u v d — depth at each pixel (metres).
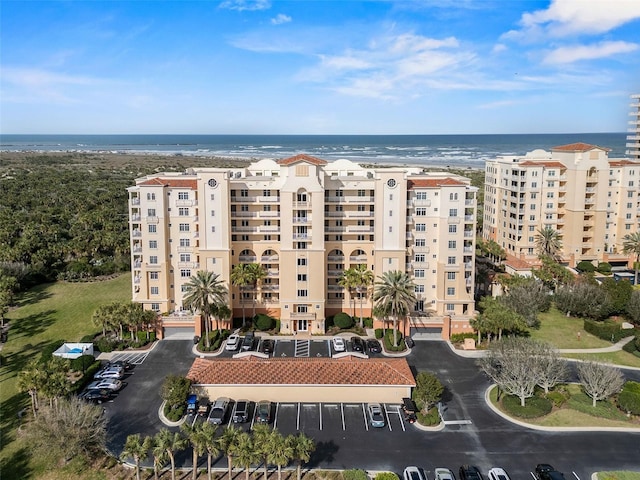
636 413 60.22
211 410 60.28
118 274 118.38
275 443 44.28
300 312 86.56
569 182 120.81
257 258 88.62
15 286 99.94
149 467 51.38
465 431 57.88
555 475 48.91
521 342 67.69
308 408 62.66
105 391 64.31
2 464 51.75
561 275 104.00
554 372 64.81
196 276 85.56
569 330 87.38
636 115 155.25
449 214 85.69
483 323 78.56
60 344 77.50
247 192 87.19
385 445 55.19
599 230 122.00
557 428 58.44
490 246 120.25
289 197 83.69
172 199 86.44
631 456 53.25
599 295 90.12
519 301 89.25
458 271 86.81
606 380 62.12
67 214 169.75
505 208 127.56
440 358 77.00
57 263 120.94
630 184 123.38
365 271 86.50
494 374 65.81
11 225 143.38
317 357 75.75
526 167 119.44
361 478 48.34
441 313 87.69
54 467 51.28
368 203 86.75
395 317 79.00
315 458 52.81
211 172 83.38
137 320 80.44
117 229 147.00
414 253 87.94
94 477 49.81
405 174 84.12
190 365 74.62
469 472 49.38
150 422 59.59
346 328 87.38
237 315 89.69
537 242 118.69
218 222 84.75
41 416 53.00
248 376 64.19
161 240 86.00
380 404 63.59
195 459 46.62
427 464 51.91
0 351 78.88
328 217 86.69
